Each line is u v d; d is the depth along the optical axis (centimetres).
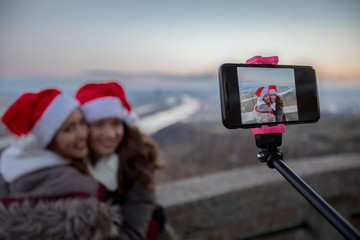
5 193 105
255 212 188
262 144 58
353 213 235
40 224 85
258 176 205
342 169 216
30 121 115
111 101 137
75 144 122
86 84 146
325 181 211
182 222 167
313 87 66
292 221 264
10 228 83
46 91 119
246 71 60
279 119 61
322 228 209
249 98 59
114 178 133
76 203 93
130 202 130
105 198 125
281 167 53
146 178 134
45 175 106
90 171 133
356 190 221
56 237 85
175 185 194
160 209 144
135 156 137
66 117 117
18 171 105
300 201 202
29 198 95
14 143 113
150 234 134
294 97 63
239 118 58
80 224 88
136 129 148
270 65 63
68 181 102
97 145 136
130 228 123
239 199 182
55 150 119
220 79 59
